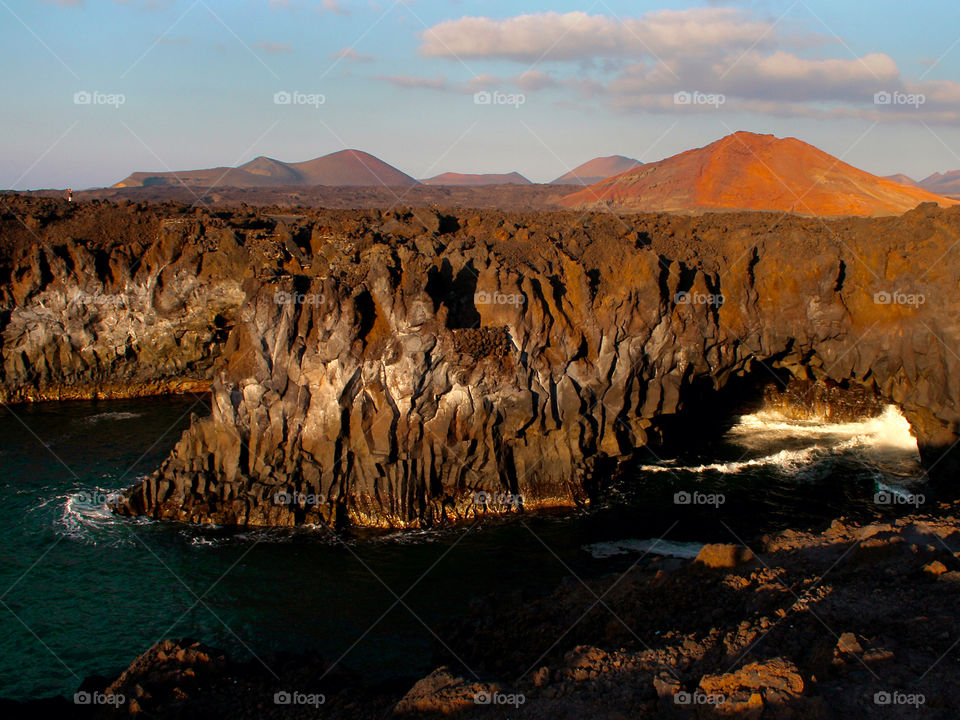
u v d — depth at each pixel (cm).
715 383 5491
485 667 2916
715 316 5250
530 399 4888
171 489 4844
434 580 3984
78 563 4191
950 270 4794
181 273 7312
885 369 5134
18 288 7231
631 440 5225
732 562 3331
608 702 2336
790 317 5241
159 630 3538
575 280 5034
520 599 3478
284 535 4572
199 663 2842
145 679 2736
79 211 7838
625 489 5097
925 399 4959
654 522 4606
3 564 4169
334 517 4744
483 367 4803
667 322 5097
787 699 2142
